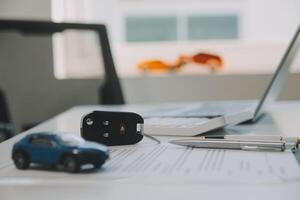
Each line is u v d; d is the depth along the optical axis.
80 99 1.66
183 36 2.05
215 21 2.04
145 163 0.50
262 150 0.56
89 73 1.78
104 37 1.71
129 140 0.62
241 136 0.63
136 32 2.07
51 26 1.63
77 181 0.42
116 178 0.43
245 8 2.03
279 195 0.37
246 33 2.04
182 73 1.87
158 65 1.88
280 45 1.99
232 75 1.82
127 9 2.06
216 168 0.46
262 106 0.86
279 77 0.83
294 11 2.00
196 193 0.38
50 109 1.63
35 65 1.63
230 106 1.10
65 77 1.75
